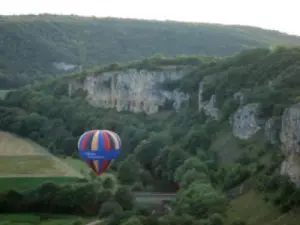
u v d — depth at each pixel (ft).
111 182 478.18
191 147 533.96
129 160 533.55
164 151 535.19
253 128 490.90
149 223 351.67
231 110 546.67
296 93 476.54
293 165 351.46
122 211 399.85
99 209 428.15
